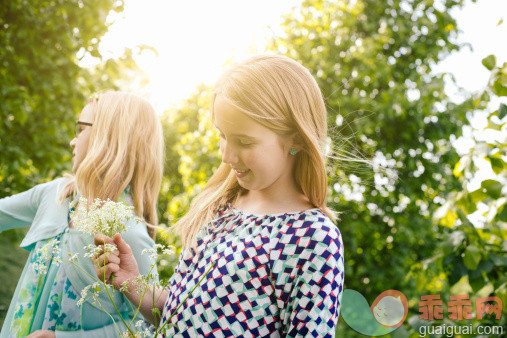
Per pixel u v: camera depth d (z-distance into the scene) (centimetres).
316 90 105
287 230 98
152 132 170
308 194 105
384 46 584
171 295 107
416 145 542
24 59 460
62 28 461
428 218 564
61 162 501
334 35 568
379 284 507
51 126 489
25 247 155
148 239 147
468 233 204
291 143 101
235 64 103
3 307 542
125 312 148
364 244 532
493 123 202
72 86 499
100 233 104
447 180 558
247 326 95
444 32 586
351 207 527
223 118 96
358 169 140
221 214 116
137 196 158
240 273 97
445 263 209
